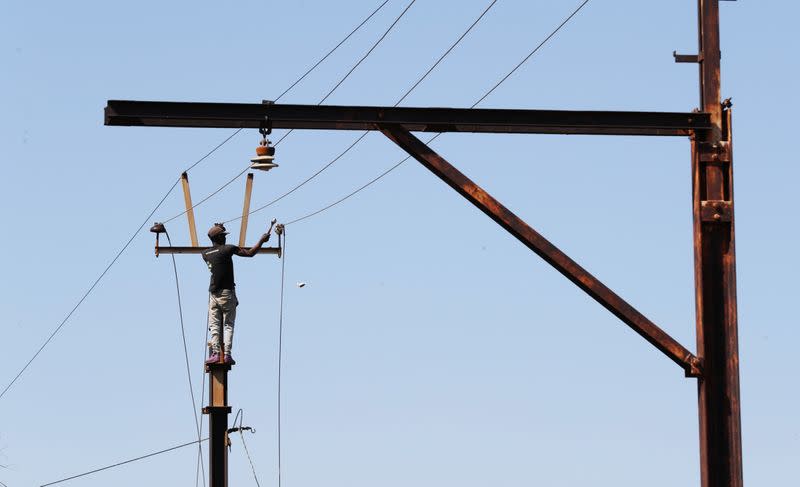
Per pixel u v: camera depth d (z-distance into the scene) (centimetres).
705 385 1655
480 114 1647
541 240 1627
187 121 1633
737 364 1661
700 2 1717
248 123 1633
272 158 1784
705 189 1688
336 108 1634
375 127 1638
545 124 1658
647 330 1645
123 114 1619
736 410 1652
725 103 1692
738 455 1645
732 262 1680
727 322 1670
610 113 1672
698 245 1683
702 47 1706
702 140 1695
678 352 1652
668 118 1686
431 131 1661
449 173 1628
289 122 1634
